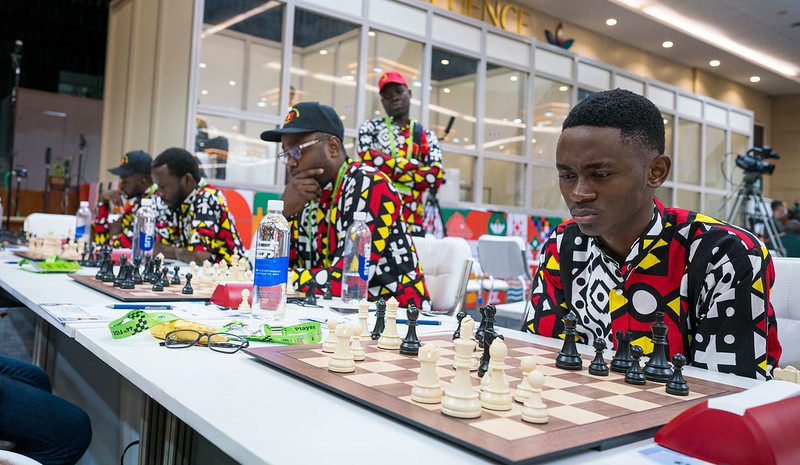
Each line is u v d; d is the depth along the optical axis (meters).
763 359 0.99
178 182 2.92
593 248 1.21
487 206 7.51
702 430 0.55
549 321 1.30
